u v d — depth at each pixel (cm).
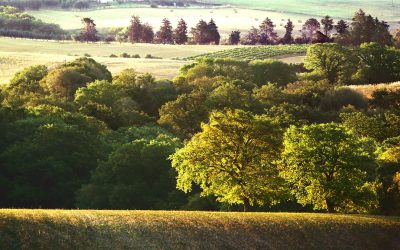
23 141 6988
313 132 4900
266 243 3597
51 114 8069
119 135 8162
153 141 6462
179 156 4888
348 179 4778
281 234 3738
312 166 4778
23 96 9925
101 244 3158
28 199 6219
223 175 4744
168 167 6116
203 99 9762
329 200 4912
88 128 7888
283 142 5000
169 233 3444
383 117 9694
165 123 9325
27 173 6334
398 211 5112
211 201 5575
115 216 3547
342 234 3884
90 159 6800
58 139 6725
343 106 10600
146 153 6138
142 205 5700
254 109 9919
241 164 4800
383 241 3900
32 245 2975
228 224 3728
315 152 4806
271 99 10819
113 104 10069
